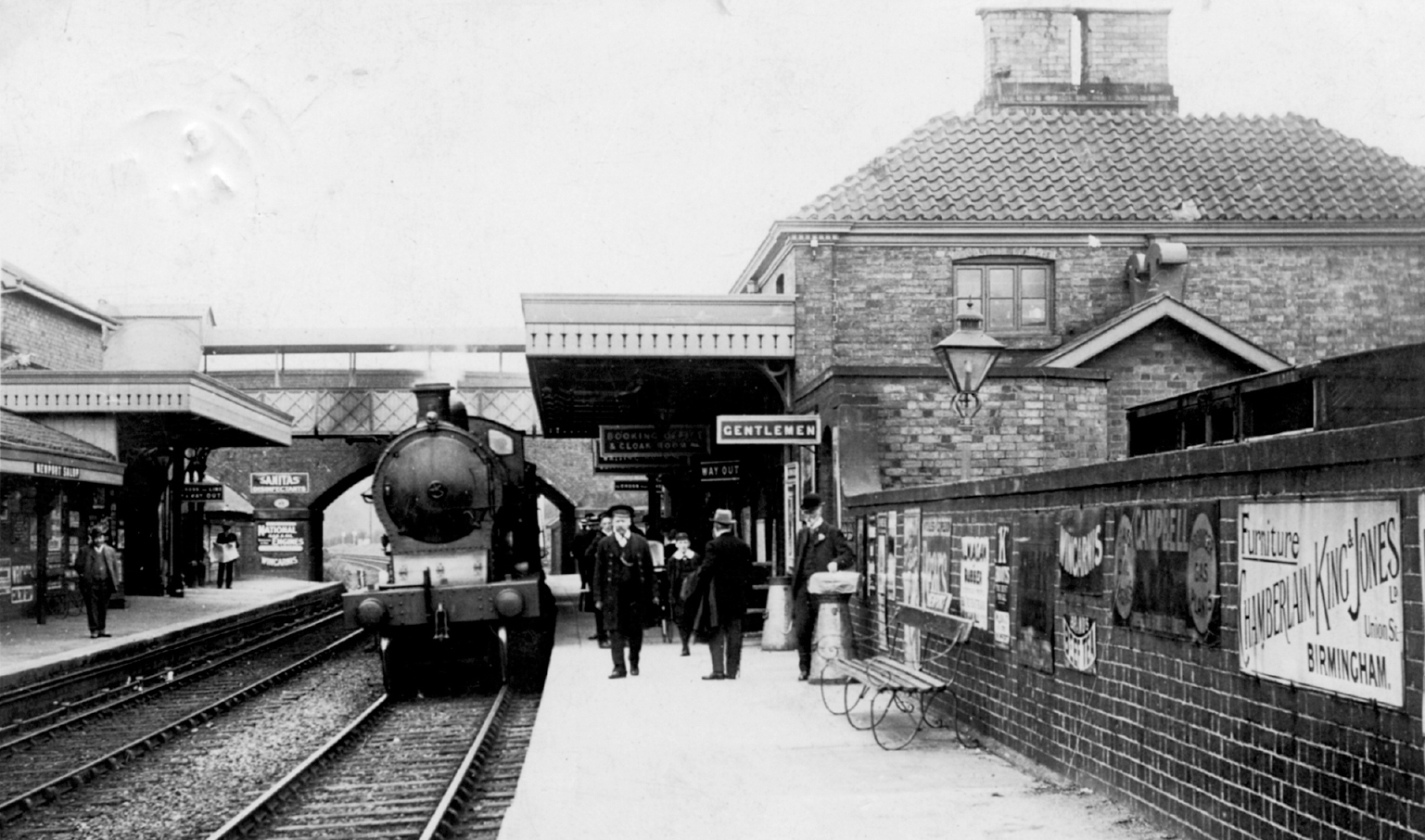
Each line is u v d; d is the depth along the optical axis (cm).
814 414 1670
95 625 2011
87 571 2009
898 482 1562
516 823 680
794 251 1850
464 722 1335
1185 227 1891
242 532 4741
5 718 1401
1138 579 644
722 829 657
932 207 1891
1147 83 2150
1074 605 730
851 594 1275
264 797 884
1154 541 626
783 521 1914
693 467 2464
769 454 2061
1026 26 2148
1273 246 1914
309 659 2052
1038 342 1891
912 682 877
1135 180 1977
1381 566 440
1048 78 2150
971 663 930
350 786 980
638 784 776
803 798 724
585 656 1565
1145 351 1780
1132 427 1153
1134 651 650
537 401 2445
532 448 5041
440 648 1652
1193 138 2077
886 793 732
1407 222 1903
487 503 1600
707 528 2938
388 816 872
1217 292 1911
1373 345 1920
